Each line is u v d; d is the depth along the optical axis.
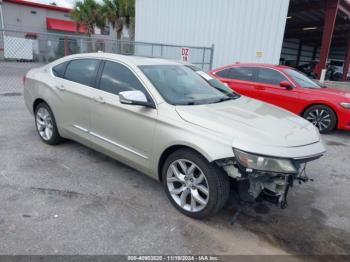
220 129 2.90
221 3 13.69
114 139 3.82
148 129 3.35
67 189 3.62
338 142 6.38
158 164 3.35
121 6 25.97
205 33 14.59
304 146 2.91
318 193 3.97
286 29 25.02
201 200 3.05
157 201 3.48
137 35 18.09
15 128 5.82
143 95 3.34
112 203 3.38
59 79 4.58
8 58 17.77
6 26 29.80
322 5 14.59
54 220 2.99
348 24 20.61
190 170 3.10
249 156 2.69
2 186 3.59
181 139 3.03
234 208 3.43
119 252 2.62
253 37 12.83
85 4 28.02
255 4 12.54
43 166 4.20
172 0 15.75
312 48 35.31
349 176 4.59
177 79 3.91
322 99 6.81
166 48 16.62
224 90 4.30
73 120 4.37
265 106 3.92
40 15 31.56
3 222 2.91
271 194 2.97
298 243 2.91
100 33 30.25
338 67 25.00
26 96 5.24
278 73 7.48
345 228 3.20
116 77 3.88
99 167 4.29
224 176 2.94
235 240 2.88
